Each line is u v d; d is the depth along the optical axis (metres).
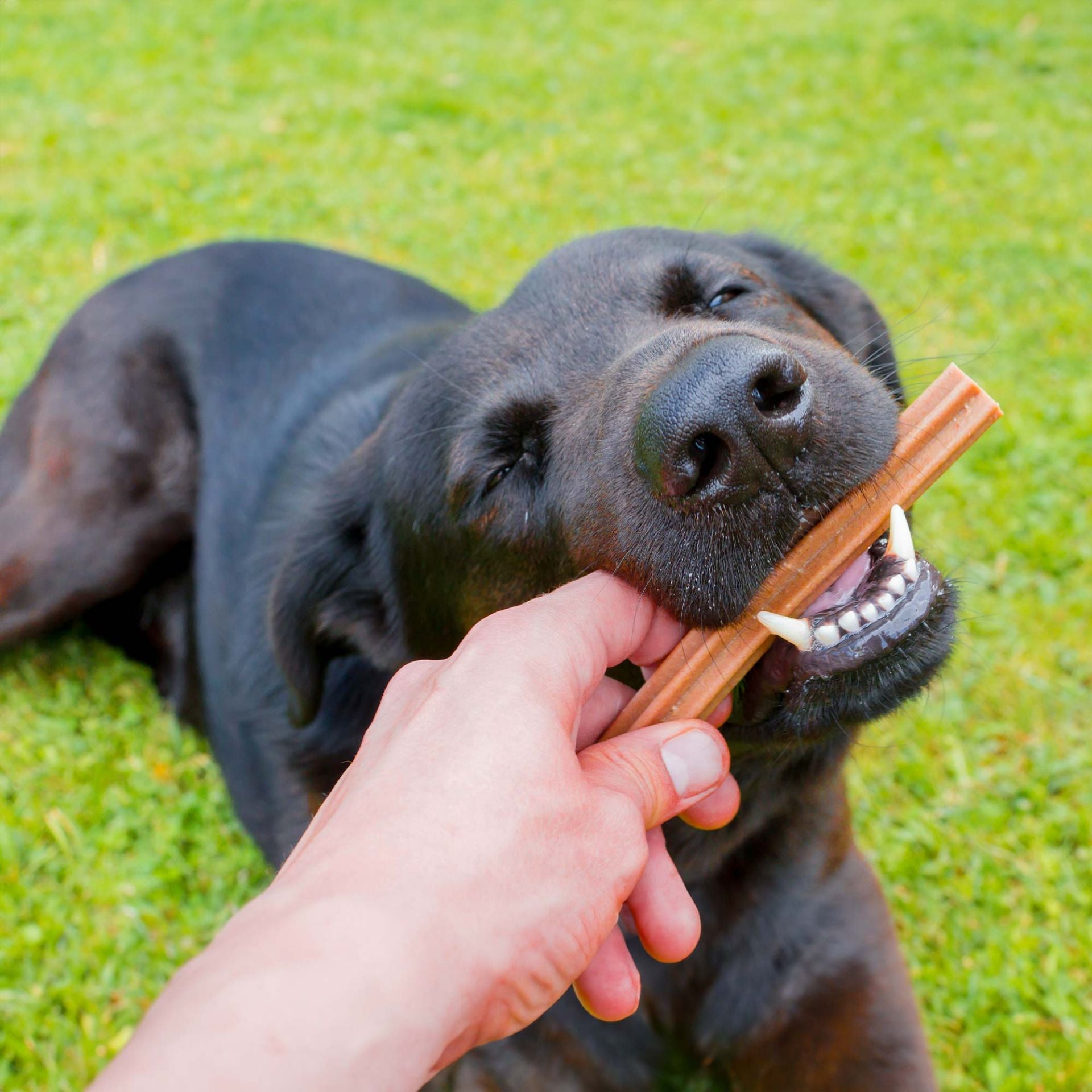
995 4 1.47
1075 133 1.13
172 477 0.63
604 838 0.26
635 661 0.33
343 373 0.58
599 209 1.00
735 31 1.45
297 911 0.22
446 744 0.25
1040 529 0.63
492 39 1.43
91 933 0.49
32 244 0.94
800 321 0.43
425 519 0.42
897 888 0.49
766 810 0.42
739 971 0.44
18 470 0.64
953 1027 0.44
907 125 1.16
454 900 0.23
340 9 1.52
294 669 0.44
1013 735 0.54
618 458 0.33
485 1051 0.42
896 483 0.33
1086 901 0.47
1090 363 0.77
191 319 0.63
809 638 0.31
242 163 1.08
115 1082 0.20
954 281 0.87
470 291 0.88
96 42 1.39
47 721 0.58
